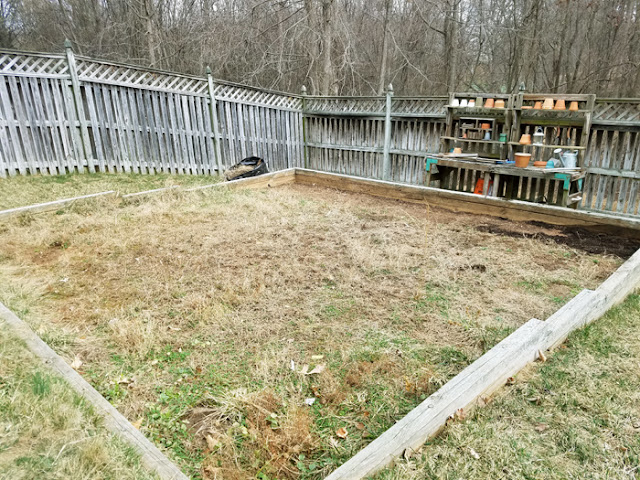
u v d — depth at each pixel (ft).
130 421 7.55
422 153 29.71
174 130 29.45
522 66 57.77
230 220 19.22
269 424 7.54
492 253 15.66
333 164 35.73
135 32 55.16
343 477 5.90
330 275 13.55
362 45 59.72
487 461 6.61
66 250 15.56
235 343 9.97
